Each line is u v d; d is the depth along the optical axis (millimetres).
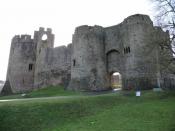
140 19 30812
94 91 32094
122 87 31438
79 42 35781
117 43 34531
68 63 42375
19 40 52094
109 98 21625
